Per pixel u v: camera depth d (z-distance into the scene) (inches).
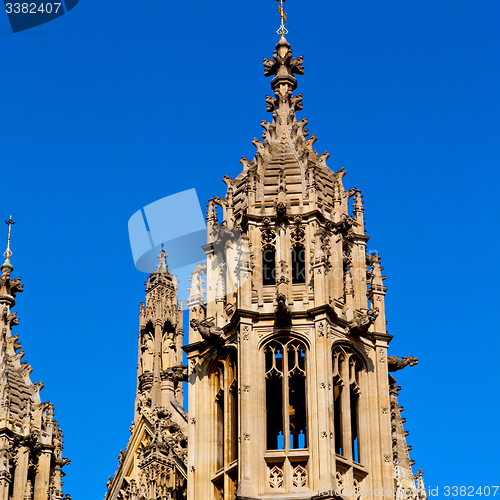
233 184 2896.2
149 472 2787.9
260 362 2628.0
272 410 2689.5
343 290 2753.4
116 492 2910.9
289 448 2546.8
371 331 2726.4
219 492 2603.3
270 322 2657.5
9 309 3097.9
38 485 2864.2
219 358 2699.3
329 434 2532.0
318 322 2632.9
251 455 2536.9
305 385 2600.9
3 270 3132.4
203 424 2672.2
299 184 2815.0
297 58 3088.1
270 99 3016.7
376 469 2603.3
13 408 2903.5
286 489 2509.8
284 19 3147.1
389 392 2839.6
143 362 3056.1
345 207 2849.4
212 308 2765.7
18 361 3011.8
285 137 2928.2
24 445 2859.3
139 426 2918.3
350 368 2672.2
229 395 2652.6
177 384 3006.9
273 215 2770.7
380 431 2637.8
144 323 3090.6
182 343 3085.6
